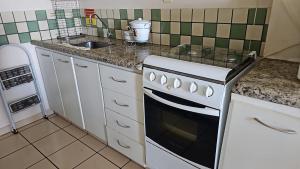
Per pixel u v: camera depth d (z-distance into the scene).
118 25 2.05
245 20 1.32
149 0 1.73
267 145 0.87
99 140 1.98
